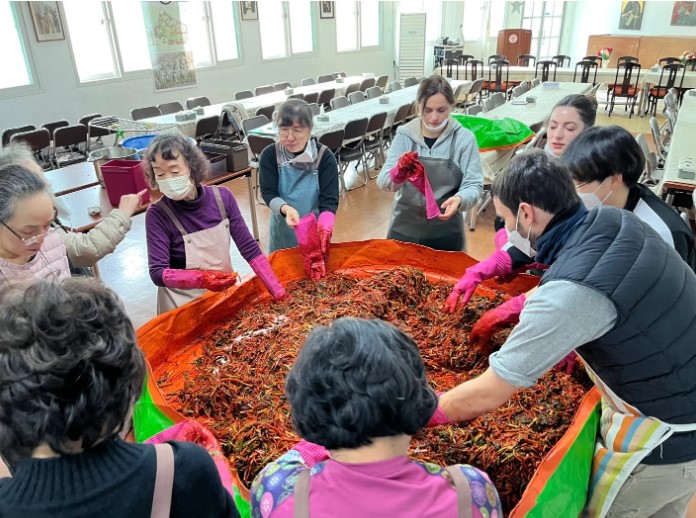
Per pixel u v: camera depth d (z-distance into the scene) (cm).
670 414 97
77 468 58
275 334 149
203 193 176
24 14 570
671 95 609
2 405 55
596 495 108
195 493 63
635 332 90
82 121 573
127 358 61
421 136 215
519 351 92
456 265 185
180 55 741
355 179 578
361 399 59
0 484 57
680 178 324
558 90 702
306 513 59
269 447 107
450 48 1149
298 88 754
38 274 142
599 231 95
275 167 218
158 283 167
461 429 113
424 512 59
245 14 823
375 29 1116
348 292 171
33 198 126
